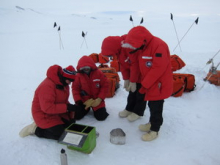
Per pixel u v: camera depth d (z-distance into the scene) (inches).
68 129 80.7
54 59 267.9
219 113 113.0
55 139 88.4
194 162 77.2
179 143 88.7
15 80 183.2
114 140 87.4
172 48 337.1
